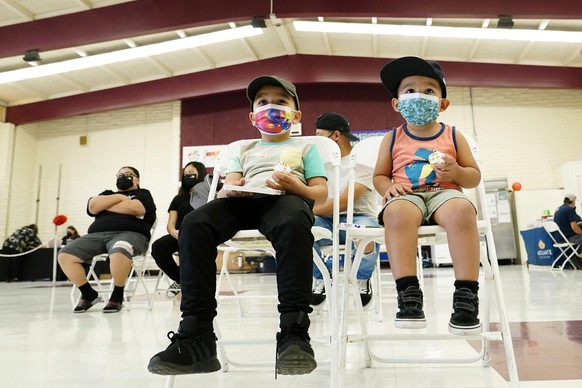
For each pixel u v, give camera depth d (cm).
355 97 917
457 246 115
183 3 666
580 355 152
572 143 902
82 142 997
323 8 661
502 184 847
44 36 685
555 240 654
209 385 129
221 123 937
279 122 152
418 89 142
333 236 131
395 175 146
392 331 207
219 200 131
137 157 973
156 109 981
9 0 644
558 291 353
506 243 833
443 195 126
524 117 914
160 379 135
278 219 120
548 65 853
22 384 130
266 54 891
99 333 220
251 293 412
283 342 107
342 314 118
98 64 789
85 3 666
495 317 237
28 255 780
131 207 332
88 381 132
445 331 201
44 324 254
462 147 144
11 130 953
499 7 632
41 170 1004
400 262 115
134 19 670
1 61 785
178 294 344
